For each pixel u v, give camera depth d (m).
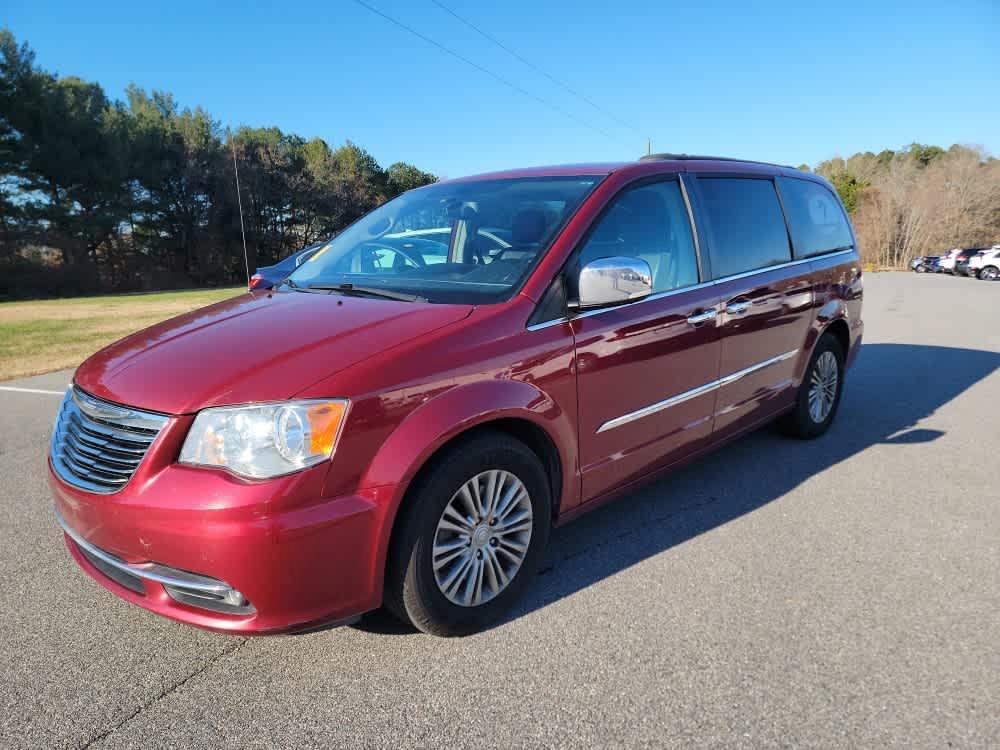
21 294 43.06
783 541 3.33
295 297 3.07
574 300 2.80
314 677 2.37
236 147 57.06
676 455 3.46
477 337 2.49
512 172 3.71
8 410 6.52
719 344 3.55
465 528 2.49
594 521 3.59
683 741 2.03
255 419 2.07
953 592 2.85
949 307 15.60
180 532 2.04
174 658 2.50
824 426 4.95
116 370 2.46
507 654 2.47
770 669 2.35
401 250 3.37
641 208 3.28
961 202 81.00
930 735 2.04
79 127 46.66
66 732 2.12
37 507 3.98
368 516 2.18
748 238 3.92
